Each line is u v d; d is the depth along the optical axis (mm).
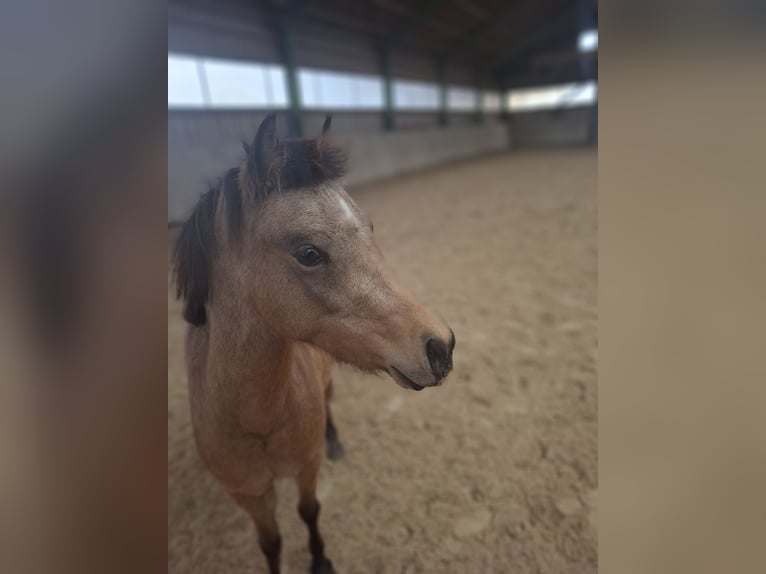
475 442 2371
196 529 1979
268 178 1014
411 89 14633
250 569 1817
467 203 8539
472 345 3309
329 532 1926
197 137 7547
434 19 12344
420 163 14070
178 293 1215
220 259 1144
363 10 10445
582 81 18250
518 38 16578
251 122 8594
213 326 1184
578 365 2979
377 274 1026
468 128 17188
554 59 18016
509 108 20422
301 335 1096
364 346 1040
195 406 1333
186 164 6004
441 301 4137
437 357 1006
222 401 1204
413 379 1002
